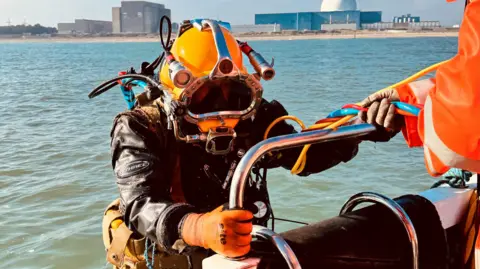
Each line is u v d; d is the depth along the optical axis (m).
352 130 1.79
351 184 6.22
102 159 8.01
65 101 16.08
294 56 46.19
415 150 7.61
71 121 11.98
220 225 1.54
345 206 1.99
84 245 4.99
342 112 1.90
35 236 5.22
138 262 2.34
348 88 17.97
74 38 185.50
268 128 2.24
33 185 6.81
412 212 1.93
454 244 2.28
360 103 1.85
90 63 43.69
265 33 150.62
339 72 26.09
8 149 8.94
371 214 1.84
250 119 2.30
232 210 1.56
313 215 5.36
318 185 6.20
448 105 1.39
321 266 1.67
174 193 2.24
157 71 2.46
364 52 52.25
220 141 2.08
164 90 2.13
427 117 1.49
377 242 1.77
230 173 2.20
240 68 2.15
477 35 1.36
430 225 1.94
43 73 31.77
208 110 2.04
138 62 43.06
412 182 6.29
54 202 6.13
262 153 1.62
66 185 6.71
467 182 2.50
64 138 9.80
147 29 180.00
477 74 1.34
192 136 2.07
